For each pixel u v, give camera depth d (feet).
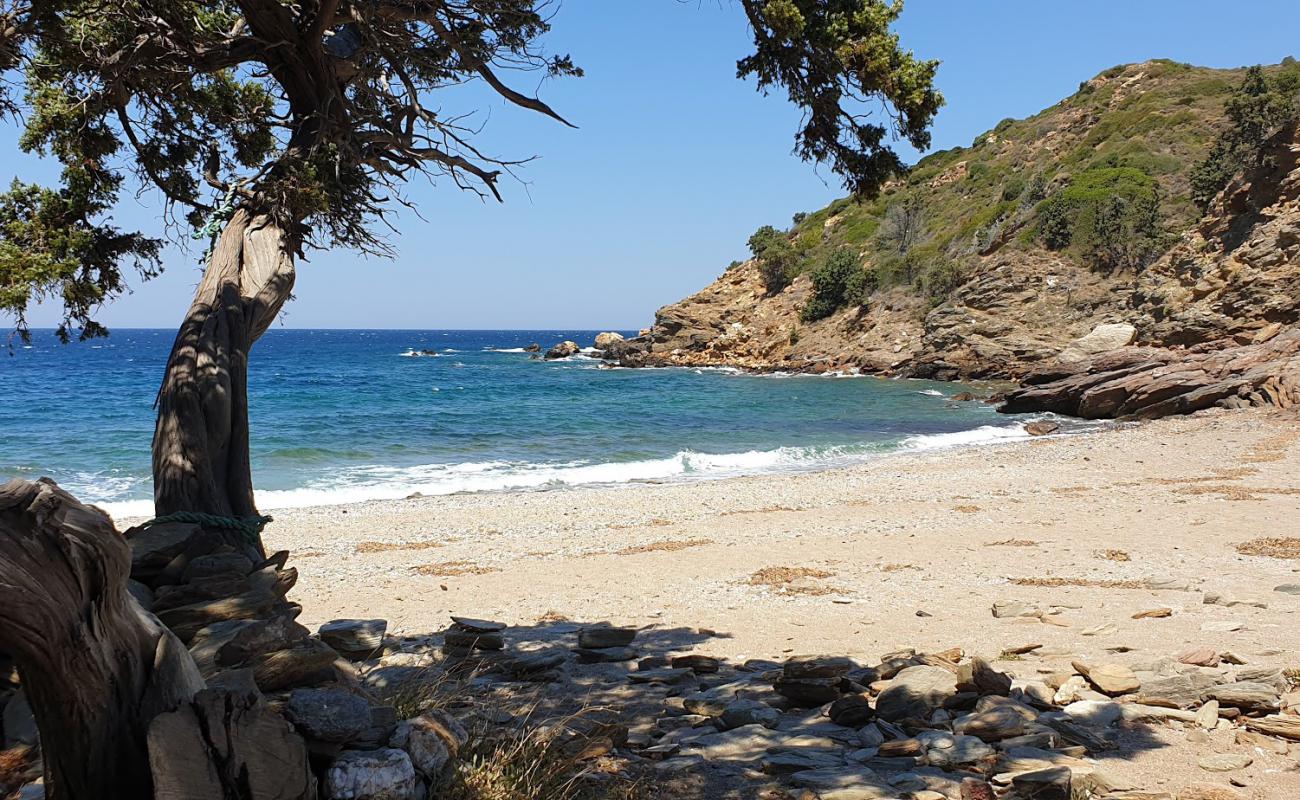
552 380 242.17
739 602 36.81
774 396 188.44
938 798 15.12
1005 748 17.33
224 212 22.70
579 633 29.58
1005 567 41.16
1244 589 33.60
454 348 556.10
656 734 19.81
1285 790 15.12
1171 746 17.44
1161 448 92.12
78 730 10.27
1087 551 43.86
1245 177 182.09
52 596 9.47
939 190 318.45
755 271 311.88
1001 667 23.94
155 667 10.91
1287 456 79.25
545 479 87.15
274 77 23.84
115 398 181.98
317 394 197.06
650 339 309.63
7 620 9.10
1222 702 19.34
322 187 22.02
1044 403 153.48
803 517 60.75
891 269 268.41
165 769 10.35
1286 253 154.71
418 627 33.86
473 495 75.66
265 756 11.05
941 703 19.95
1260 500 57.11
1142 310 184.03
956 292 233.14
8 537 9.14
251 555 17.90
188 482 17.95
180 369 18.85
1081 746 17.42
